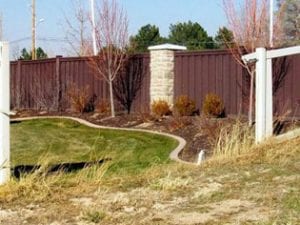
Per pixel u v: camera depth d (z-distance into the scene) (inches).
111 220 221.0
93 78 790.5
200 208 233.1
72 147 558.6
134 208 237.1
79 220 223.0
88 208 237.3
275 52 427.2
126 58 738.2
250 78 624.7
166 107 670.5
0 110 293.4
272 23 745.0
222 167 318.7
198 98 681.0
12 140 607.5
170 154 491.8
